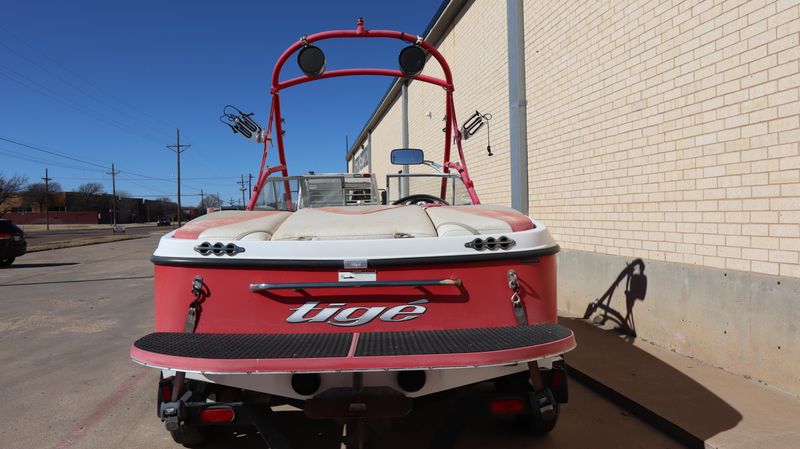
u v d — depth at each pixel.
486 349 2.27
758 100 4.05
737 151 4.25
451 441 2.66
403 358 2.21
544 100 7.41
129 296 9.96
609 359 4.80
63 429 3.79
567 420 3.75
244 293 2.61
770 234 3.98
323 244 2.60
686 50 4.77
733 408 3.63
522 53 7.99
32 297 9.91
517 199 8.01
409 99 16.31
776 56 3.89
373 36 3.83
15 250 16.33
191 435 3.28
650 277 5.27
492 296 2.67
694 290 4.71
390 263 2.58
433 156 13.35
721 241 4.44
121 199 104.88
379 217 3.00
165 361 2.26
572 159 6.73
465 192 4.77
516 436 3.50
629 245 5.64
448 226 2.79
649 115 5.28
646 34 5.29
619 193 5.79
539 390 2.60
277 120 4.46
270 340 2.46
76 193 98.75
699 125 4.64
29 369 5.27
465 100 10.89
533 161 7.74
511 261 2.69
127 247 26.77
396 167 18.42
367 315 2.60
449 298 2.64
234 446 3.44
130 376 5.03
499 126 9.03
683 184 4.85
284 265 2.57
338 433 3.53
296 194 5.57
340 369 2.19
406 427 3.65
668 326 5.05
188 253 2.65
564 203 6.94
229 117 4.12
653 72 5.20
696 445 3.22
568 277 6.86
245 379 2.57
